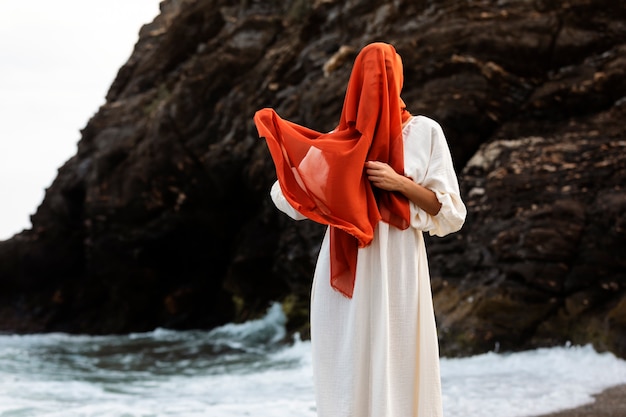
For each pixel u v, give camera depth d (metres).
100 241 11.95
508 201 7.53
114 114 12.44
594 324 6.58
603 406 4.57
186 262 11.86
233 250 11.42
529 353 6.67
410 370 2.52
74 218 12.87
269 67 10.55
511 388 5.29
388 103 2.58
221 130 10.87
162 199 11.28
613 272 6.82
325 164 2.56
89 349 9.53
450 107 8.27
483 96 8.30
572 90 8.11
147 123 11.79
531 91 8.39
